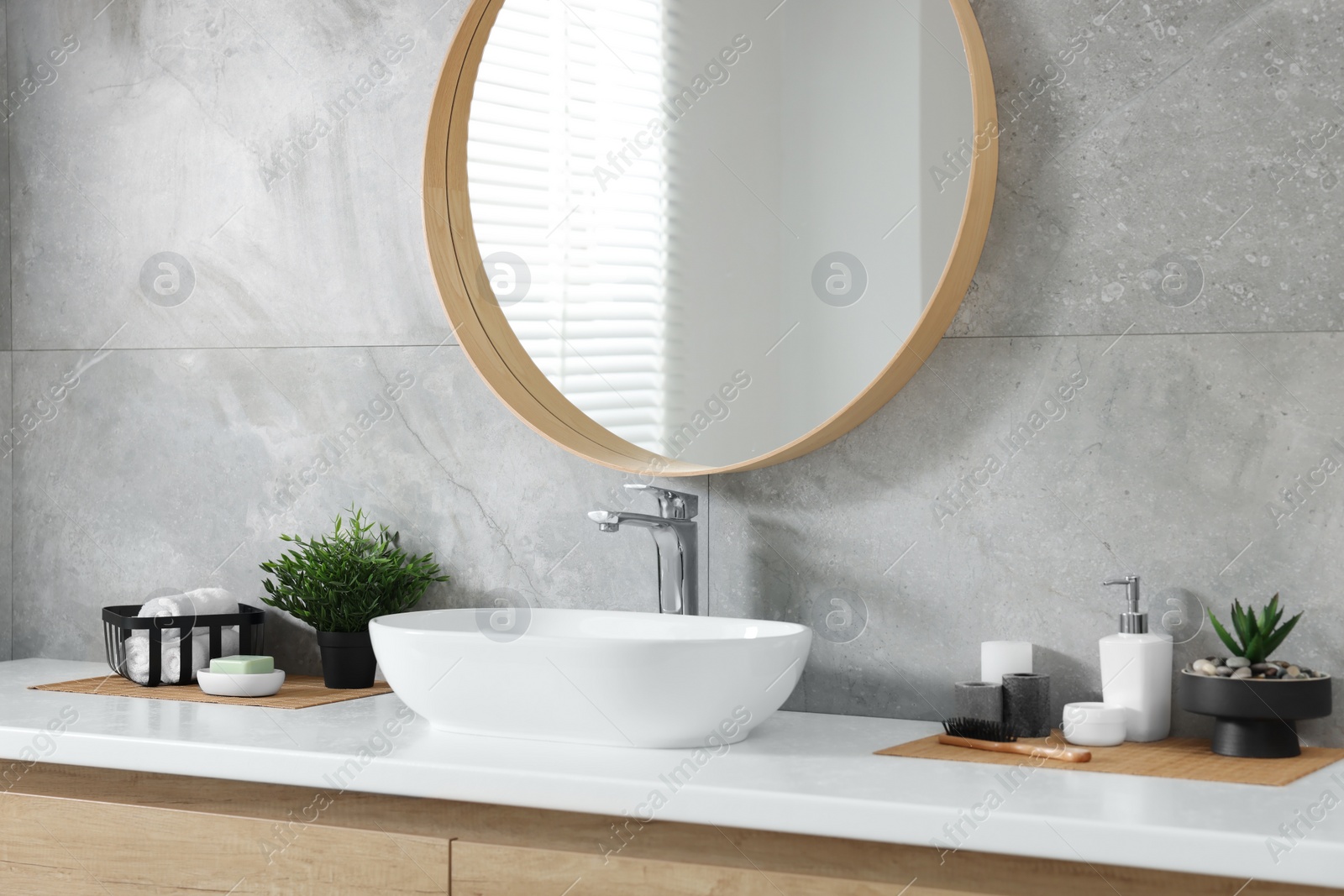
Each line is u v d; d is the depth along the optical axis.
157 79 2.11
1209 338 1.44
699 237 1.68
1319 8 1.39
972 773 1.24
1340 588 1.37
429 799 1.33
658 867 1.19
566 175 1.78
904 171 1.54
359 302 1.96
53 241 2.18
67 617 2.16
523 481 1.84
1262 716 1.28
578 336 1.77
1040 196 1.52
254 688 1.74
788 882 1.14
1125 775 1.22
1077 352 1.50
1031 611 1.52
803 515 1.66
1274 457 1.41
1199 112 1.44
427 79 1.92
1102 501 1.49
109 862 1.42
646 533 1.75
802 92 1.62
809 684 1.64
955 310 1.54
